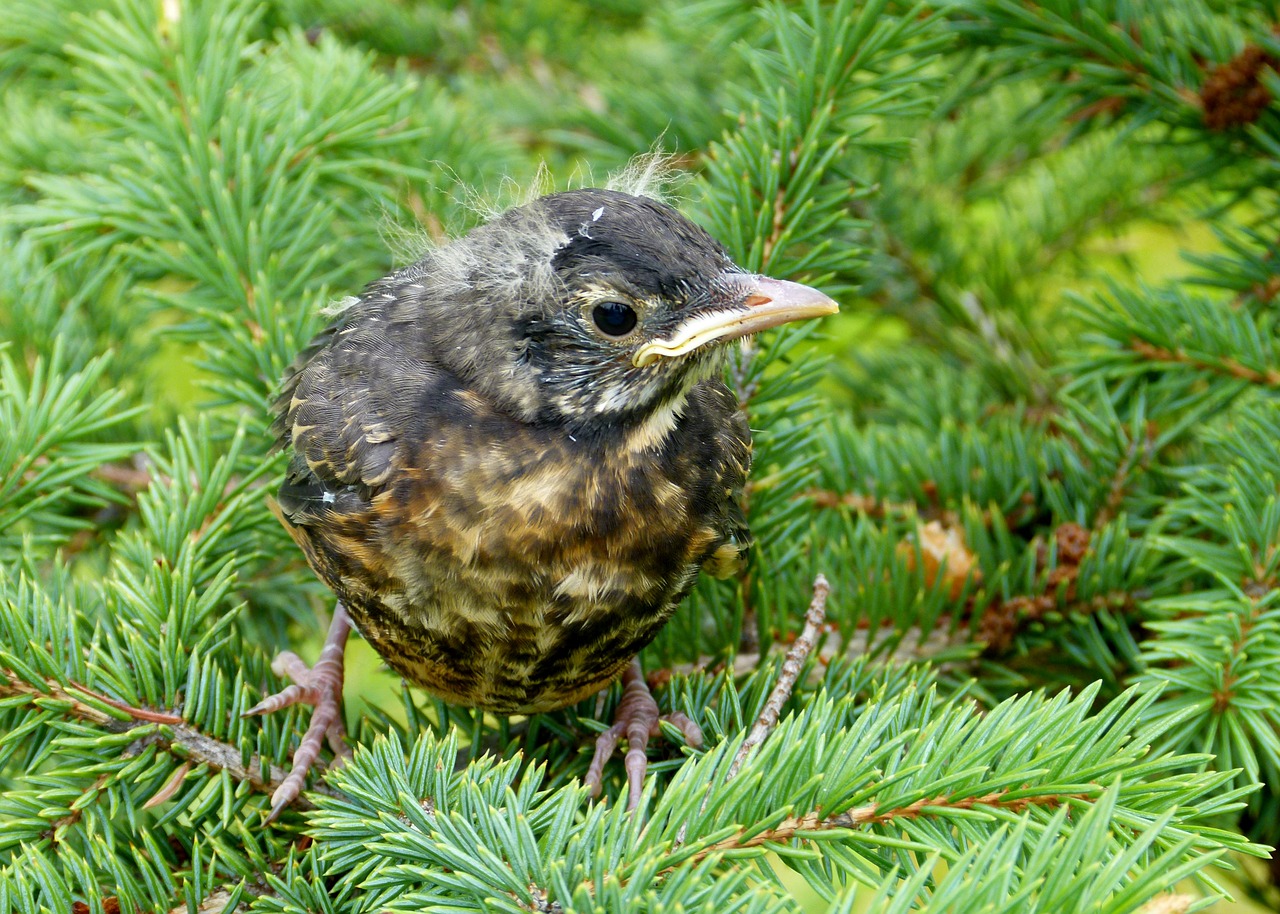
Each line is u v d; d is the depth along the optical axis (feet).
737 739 1.53
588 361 1.62
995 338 1.99
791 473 1.75
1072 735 1.53
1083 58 1.82
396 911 1.49
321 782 1.62
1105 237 2.08
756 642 1.72
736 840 1.51
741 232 1.75
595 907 1.47
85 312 1.90
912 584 1.75
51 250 1.89
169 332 1.77
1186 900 1.43
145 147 1.80
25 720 1.60
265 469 1.71
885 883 1.45
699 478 1.65
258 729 1.64
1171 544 1.68
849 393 2.02
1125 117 1.87
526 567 1.61
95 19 1.89
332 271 1.84
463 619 1.62
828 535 1.82
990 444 1.84
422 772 1.54
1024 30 1.82
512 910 1.48
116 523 1.84
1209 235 2.15
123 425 1.86
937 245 2.04
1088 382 1.82
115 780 1.58
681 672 1.71
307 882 1.56
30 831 1.58
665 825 1.51
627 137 1.96
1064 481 1.81
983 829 1.52
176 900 1.57
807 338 1.76
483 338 1.62
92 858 1.58
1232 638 1.62
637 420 1.63
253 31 2.02
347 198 1.88
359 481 1.62
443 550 1.61
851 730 1.53
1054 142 2.06
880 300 2.04
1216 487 1.75
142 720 1.60
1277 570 1.65
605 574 1.62
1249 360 1.76
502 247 1.62
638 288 1.61
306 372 1.67
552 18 2.09
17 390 1.70
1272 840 1.74
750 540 1.68
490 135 1.96
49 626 1.61
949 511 1.82
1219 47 1.80
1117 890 1.45
